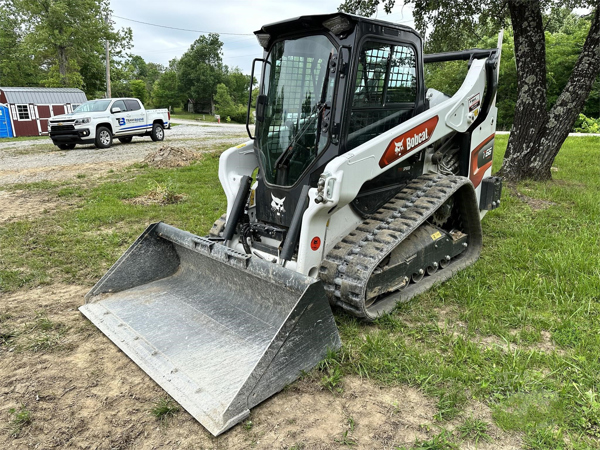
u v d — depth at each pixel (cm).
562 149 1431
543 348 343
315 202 346
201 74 7131
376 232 389
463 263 494
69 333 376
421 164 475
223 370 305
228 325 357
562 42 3466
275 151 401
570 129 884
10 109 2278
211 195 866
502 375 304
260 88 419
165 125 1962
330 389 298
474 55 523
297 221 367
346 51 354
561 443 249
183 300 401
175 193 866
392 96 411
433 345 349
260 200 418
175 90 7450
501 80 3466
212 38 7306
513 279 445
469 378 303
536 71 868
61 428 271
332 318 319
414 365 320
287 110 392
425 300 421
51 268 519
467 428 262
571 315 377
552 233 600
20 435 265
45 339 364
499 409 275
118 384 310
